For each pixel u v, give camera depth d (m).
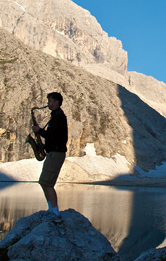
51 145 5.59
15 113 61.97
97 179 58.62
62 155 5.65
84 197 26.53
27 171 54.12
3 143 58.09
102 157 69.12
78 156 65.94
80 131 69.31
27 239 5.42
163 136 107.06
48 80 74.81
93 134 73.12
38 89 69.06
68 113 69.94
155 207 21.52
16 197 24.16
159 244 10.96
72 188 37.91
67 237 5.59
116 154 73.12
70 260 5.27
